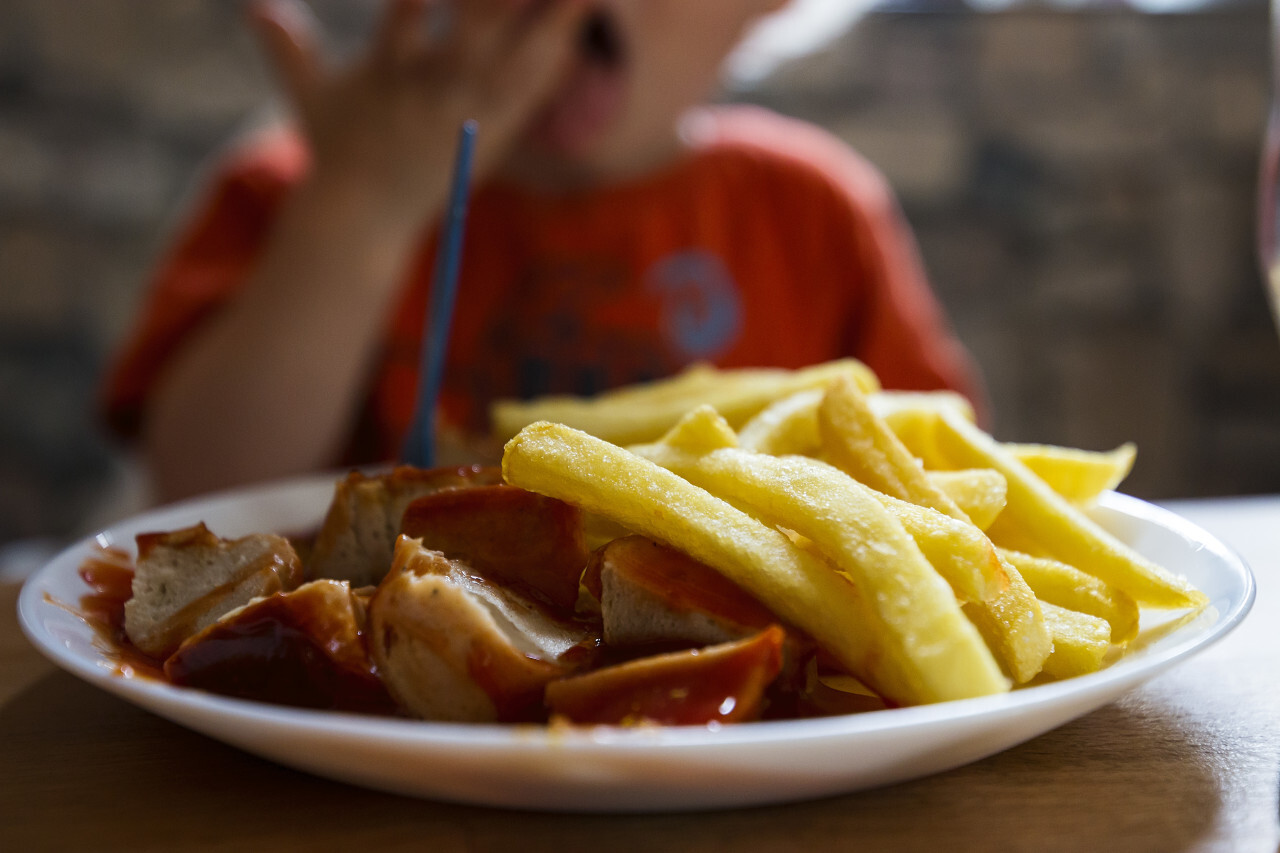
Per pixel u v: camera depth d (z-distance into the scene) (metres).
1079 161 1.43
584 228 0.89
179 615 0.33
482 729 0.25
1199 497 1.44
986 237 1.43
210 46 1.42
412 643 0.28
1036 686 0.31
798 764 0.25
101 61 1.39
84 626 0.33
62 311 1.40
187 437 0.74
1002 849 0.27
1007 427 1.45
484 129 0.75
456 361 0.86
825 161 0.98
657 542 0.30
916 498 0.32
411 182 0.75
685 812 0.27
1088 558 0.33
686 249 0.90
